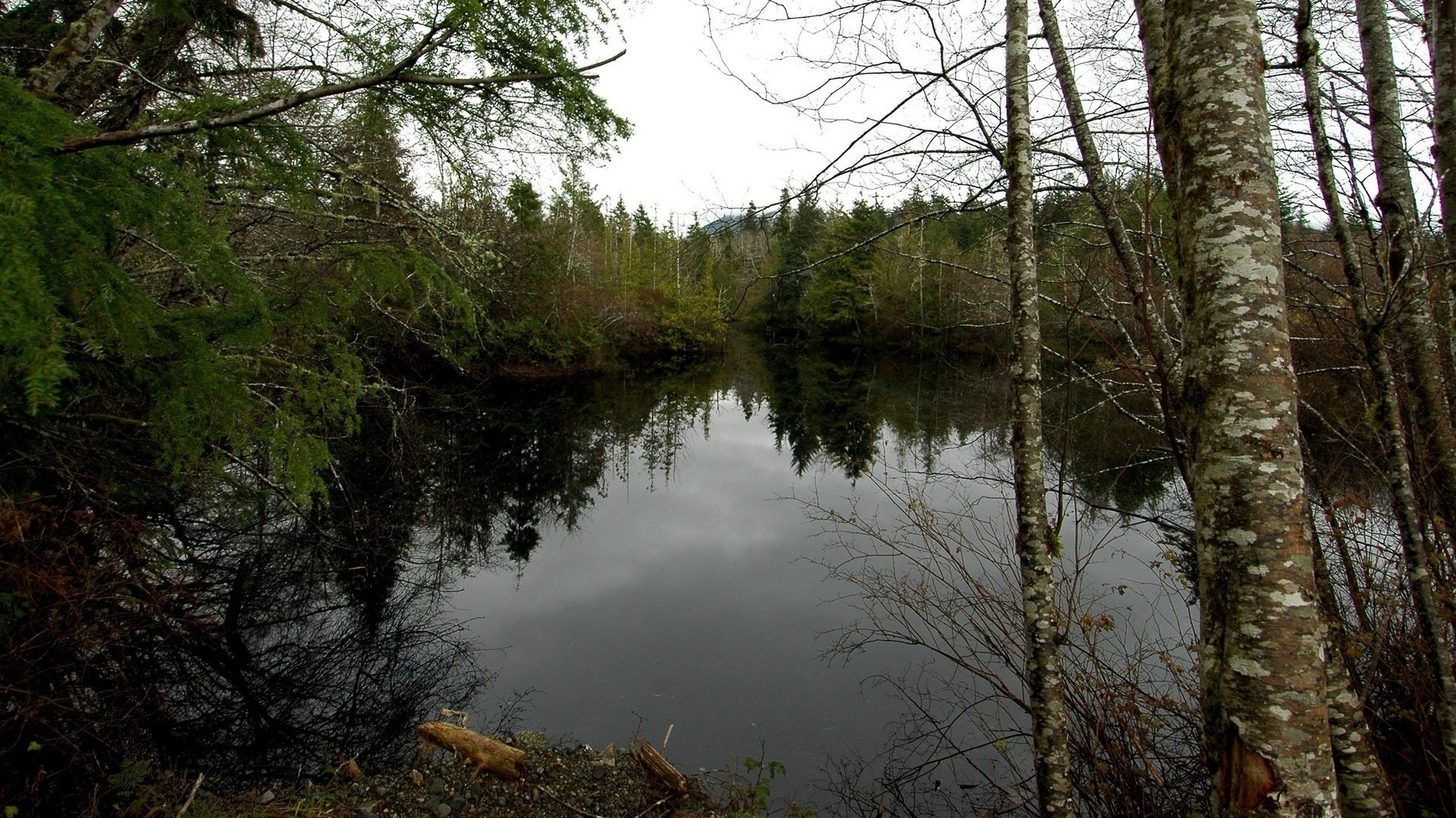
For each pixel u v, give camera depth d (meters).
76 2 3.59
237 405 2.79
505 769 3.98
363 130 3.95
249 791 3.77
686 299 30.75
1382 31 2.82
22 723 3.13
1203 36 1.67
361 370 3.83
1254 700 1.43
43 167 1.81
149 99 4.05
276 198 4.04
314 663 5.37
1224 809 1.49
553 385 22.36
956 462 10.59
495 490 11.24
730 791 3.91
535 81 2.97
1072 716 3.77
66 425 3.68
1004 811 3.68
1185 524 6.92
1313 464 3.66
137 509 5.02
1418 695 2.94
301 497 3.29
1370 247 2.61
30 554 3.22
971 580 4.74
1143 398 9.25
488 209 6.05
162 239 2.30
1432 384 2.80
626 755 4.25
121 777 3.41
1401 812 2.89
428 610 6.54
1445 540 2.98
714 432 16.72
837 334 31.17
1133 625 5.17
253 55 4.51
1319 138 2.58
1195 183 1.64
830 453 13.07
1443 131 2.74
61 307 2.05
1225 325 1.55
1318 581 3.04
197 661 4.93
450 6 2.56
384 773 4.04
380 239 5.62
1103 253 3.73
